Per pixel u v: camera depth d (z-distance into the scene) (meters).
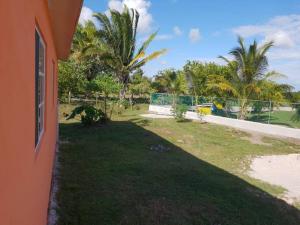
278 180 8.31
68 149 10.24
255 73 18.61
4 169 1.23
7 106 1.29
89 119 14.87
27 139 1.98
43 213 3.65
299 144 13.91
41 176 3.30
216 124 18.33
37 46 3.02
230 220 5.54
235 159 10.35
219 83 19.39
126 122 17.30
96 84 17.12
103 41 27.38
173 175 7.94
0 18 1.15
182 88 24.91
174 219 5.41
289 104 16.09
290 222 5.69
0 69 1.15
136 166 8.56
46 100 4.43
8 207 1.32
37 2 2.76
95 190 6.51
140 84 28.97
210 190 7.00
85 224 4.96
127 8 26.69
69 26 5.51
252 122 17.03
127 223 5.13
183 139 13.38
